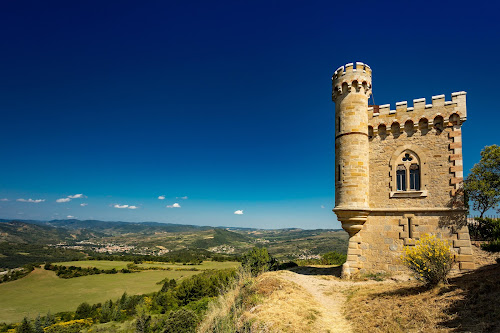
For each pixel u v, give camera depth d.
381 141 23.12
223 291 23.47
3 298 89.19
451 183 20.59
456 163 20.61
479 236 25.36
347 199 22.34
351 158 22.66
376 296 15.55
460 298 11.76
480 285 12.30
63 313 76.56
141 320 50.78
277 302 15.45
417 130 22.12
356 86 23.23
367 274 21.64
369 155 23.30
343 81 23.52
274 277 22.23
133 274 118.00
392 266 21.19
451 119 21.11
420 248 15.80
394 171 22.31
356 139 22.73
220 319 16.02
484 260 19.97
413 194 21.52
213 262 150.50
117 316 68.38
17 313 77.00
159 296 73.06
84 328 63.28
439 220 20.61
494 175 26.12
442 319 10.52
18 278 108.31
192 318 31.28
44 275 113.38
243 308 16.34
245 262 34.88
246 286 20.89
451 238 20.06
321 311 14.62
